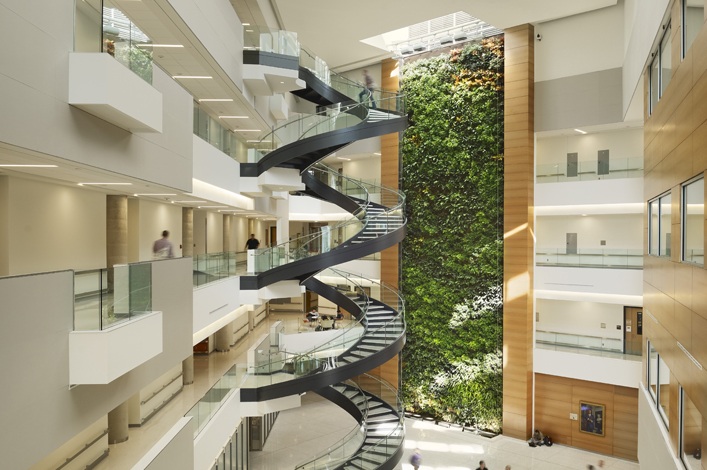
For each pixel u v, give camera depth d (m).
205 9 16.02
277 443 27.06
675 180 11.96
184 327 13.54
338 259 22.78
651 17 15.05
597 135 26.69
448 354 28.81
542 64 26.28
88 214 14.20
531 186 26.25
